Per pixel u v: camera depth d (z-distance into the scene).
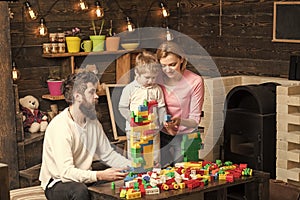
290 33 5.50
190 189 3.09
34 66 5.71
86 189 3.18
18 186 4.86
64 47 5.73
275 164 4.96
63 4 5.88
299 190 3.79
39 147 5.20
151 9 6.55
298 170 4.84
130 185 3.08
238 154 5.04
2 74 4.69
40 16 5.72
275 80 5.46
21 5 5.57
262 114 4.84
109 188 3.16
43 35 5.60
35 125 5.27
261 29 5.82
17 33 5.56
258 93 4.91
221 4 6.20
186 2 6.58
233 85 5.73
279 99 4.87
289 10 5.48
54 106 5.64
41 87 5.77
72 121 3.42
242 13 6.00
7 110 4.74
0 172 2.23
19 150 4.93
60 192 3.27
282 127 4.87
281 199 3.84
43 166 3.51
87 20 6.09
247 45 5.98
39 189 4.07
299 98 4.73
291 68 5.32
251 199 3.44
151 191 2.99
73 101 3.40
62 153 3.33
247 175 3.42
